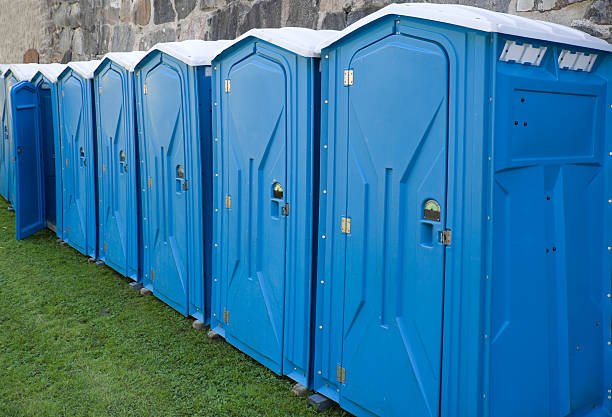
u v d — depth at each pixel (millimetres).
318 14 4516
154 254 4910
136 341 4082
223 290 3973
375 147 2697
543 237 2543
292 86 3135
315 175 3119
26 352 3920
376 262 2762
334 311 3068
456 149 2332
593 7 2916
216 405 3223
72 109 6180
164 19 6695
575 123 2635
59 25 9906
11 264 6027
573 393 2783
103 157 5645
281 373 3463
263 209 3486
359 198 2816
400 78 2527
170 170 4484
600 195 2834
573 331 2758
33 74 7352
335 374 3119
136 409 3199
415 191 2533
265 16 5117
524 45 2344
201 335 4176
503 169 2289
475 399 2367
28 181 7223
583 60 2703
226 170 3789
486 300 2312
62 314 4605
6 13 12852
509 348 2434
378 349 2797
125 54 5219
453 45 2301
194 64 3932
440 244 2438
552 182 2564
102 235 5949
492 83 2199
